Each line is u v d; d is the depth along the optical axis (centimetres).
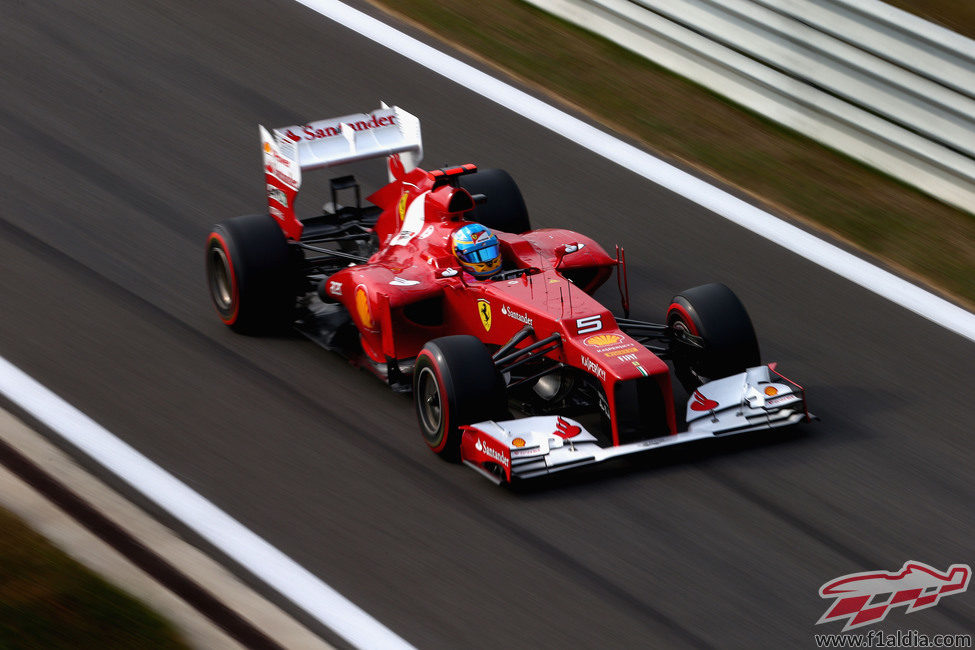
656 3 5184
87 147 4662
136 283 3875
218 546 2716
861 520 2892
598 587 2633
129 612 2433
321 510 2850
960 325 3872
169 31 5538
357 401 3312
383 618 2520
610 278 4066
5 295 3753
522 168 4684
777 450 3153
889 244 4278
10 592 2448
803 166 4675
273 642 2422
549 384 3281
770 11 4759
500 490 2947
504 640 2477
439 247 3338
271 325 3644
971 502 2998
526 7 5756
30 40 5391
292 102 5053
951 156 4350
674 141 4853
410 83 5225
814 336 3794
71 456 3012
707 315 3170
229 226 3559
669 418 2988
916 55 4341
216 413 3228
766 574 2694
